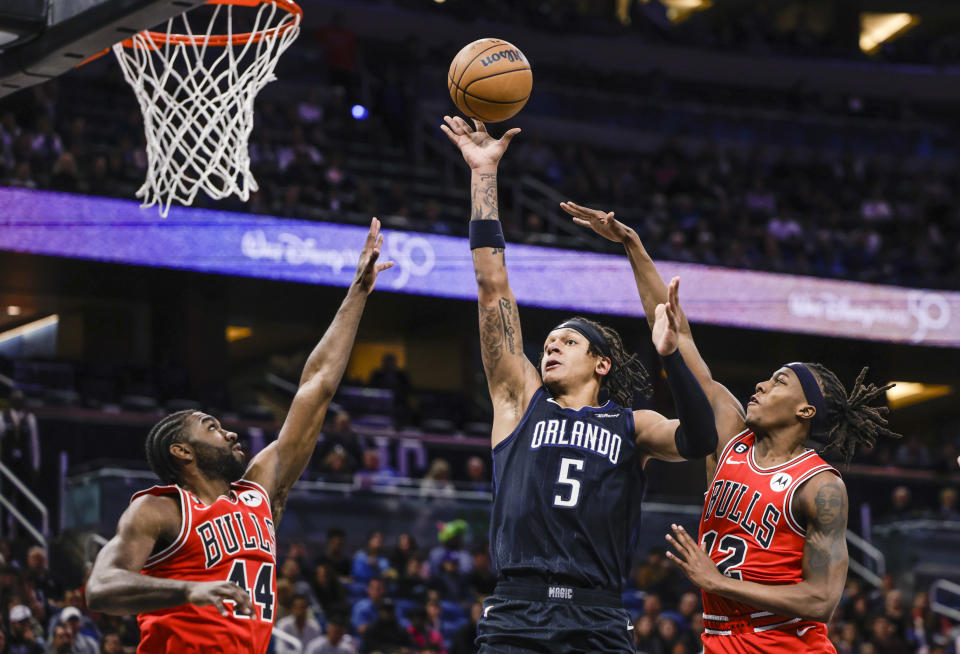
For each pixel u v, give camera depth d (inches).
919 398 912.9
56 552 472.1
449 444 590.2
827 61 997.8
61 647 356.2
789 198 859.4
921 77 1018.1
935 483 651.5
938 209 860.6
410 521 503.8
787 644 159.3
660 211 778.2
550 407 160.6
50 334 717.9
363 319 705.0
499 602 152.5
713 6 1035.9
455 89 181.0
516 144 827.4
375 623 408.8
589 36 931.3
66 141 619.8
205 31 268.5
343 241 632.4
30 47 194.2
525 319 684.7
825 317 727.1
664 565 506.9
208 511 148.5
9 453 482.6
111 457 526.6
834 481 159.6
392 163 757.9
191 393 617.0
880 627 477.7
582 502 152.7
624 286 690.8
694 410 146.8
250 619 146.3
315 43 809.5
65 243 565.0
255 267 607.8
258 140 672.4
